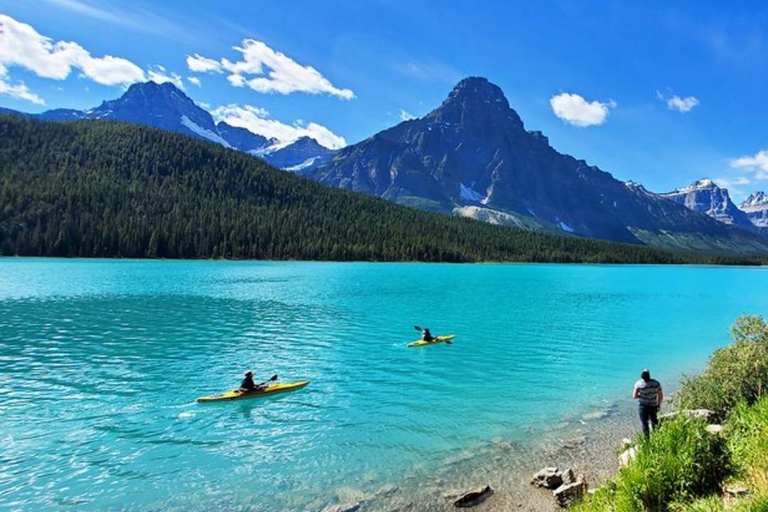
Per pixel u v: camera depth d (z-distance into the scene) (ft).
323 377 95.76
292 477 53.42
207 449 60.59
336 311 190.19
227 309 188.14
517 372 102.22
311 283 306.76
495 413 75.15
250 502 48.06
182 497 48.91
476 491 48.67
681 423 38.91
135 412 74.33
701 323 181.78
